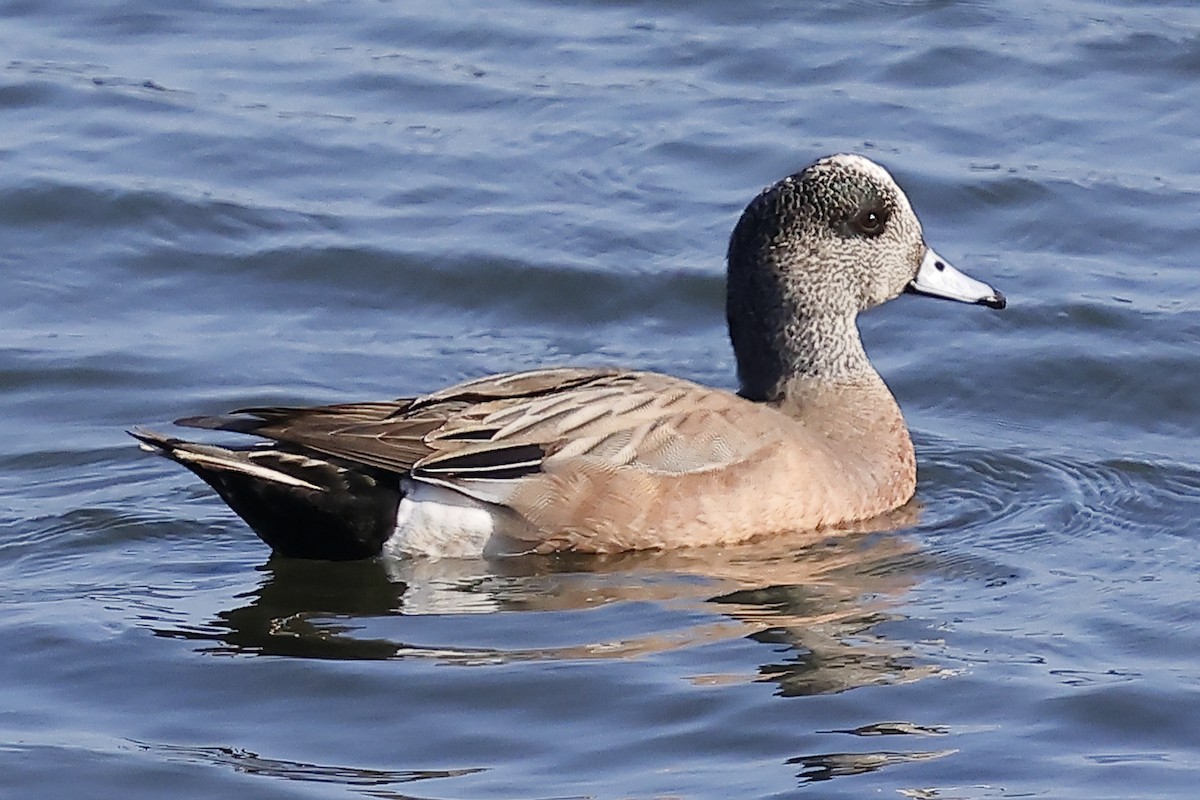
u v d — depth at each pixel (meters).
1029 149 19.38
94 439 14.77
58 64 20.95
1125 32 21.38
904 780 9.86
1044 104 20.12
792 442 13.21
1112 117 19.88
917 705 10.63
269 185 18.81
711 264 17.58
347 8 22.33
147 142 19.41
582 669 11.04
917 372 16.12
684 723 10.46
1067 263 17.69
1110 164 19.11
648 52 21.27
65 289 17.27
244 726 10.52
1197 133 19.62
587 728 10.44
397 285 17.44
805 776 9.88
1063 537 13.16
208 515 13.47
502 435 12.59
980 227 18.28
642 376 13.27
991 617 11.77
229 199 18.52
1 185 18.47
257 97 20.38
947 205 18.48
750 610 11.88
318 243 17.83
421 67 20.98
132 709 10.70
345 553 12.62
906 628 11.59
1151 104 20.12
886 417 13.98
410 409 12.68
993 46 21.17
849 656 11.21
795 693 10.74
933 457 14.68
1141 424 15.37
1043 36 21.39
